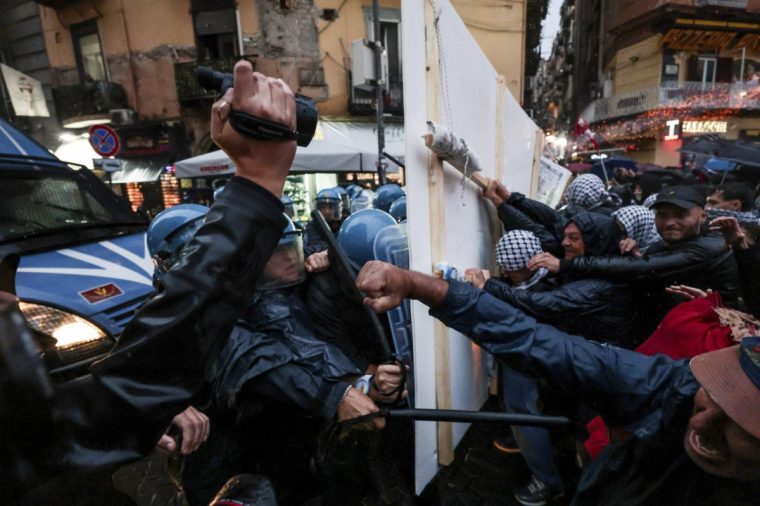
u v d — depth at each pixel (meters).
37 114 11.92
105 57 11.79
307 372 1.22
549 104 38.91
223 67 10.90
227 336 0.52
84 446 0.42
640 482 0.76
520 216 2.30
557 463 2.05
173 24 11.12
